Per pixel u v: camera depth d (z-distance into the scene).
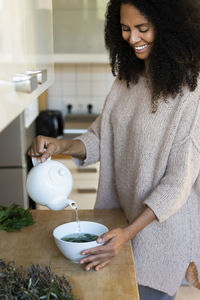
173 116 1.32
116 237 1.20
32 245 1.35
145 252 1.46
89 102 3.39
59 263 1.24
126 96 1.51
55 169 1.31
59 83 3.35
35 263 1.24
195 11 1.26
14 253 1.30
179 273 1.48
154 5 1.24
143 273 1.48
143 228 1.33
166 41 1.27
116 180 1.59
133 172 1.47
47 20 1.47
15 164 2.52
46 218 1.56
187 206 1.44
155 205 1.28
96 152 1.70
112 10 1.45
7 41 0.89
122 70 1.50
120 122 1.50
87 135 1.72
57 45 2.86
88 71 3.33
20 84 0.96
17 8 0.99
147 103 1.40
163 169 1.35
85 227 1.32
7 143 2.48
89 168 2.84
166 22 1.25
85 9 2.79
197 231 1.47
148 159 1.39
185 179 1.28
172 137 1.31
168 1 1.23
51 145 1.50
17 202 2.58
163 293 1.57
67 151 1.61
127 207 1.56
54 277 1.03
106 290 1.10
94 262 1.19
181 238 1.44
